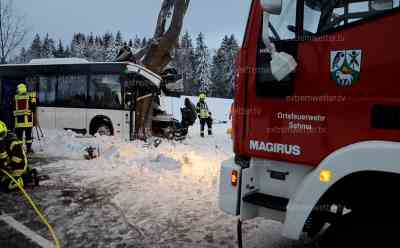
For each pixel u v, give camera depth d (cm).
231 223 513
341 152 273
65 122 1423
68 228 499
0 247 440
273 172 335
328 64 288
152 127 1459
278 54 307
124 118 1309
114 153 959
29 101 1031
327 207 321
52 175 779
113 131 1331
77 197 630
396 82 257
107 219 530
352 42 276
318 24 293
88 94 1378
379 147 256
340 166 272
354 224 281
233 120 351
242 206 337
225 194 348
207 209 568
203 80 7475
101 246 445
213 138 1619
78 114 1398
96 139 1162
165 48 1315
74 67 1409
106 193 652
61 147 1090
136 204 591
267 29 313
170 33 1303
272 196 335
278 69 307
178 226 504
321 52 291
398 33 258
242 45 338
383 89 262
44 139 1188
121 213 553
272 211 335
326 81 289
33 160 942
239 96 343
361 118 272
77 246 446
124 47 1441
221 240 460
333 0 286
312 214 326
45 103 1459
